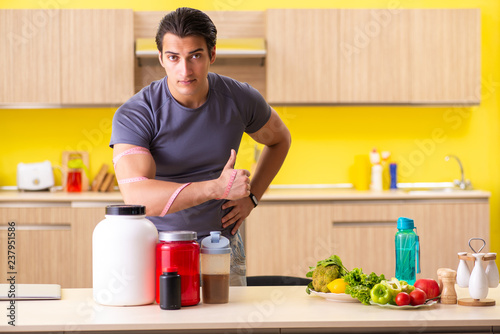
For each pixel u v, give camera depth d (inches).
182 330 65.3
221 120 94.0
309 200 179.6
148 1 197.8
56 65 186.5
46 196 179.3
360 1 199.5
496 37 201.6
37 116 199.6
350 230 180.1
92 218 177.3
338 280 75.4
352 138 202.5
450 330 67.3
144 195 81.8
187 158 93.7
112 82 187.6
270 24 188.2
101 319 66.7
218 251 74.0
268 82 188.9
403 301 71.0
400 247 80.9
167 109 90.6
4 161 199.3
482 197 181.9
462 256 76.1
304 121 202.1
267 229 179.3
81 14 186.4
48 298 76.5
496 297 78.6
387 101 189.5
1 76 185.8
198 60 82.9
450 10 189.2
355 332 66.5
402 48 189.0
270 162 109.0
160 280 71.3
